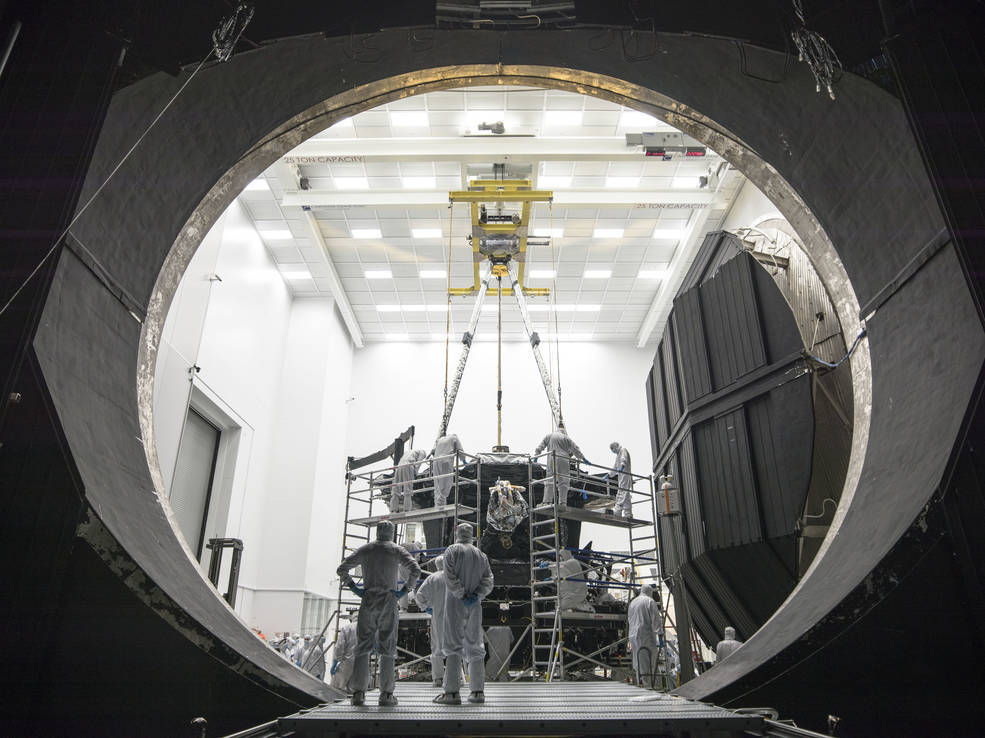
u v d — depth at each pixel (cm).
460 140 2152
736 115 771
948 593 523
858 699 542
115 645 516
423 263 2853
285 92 753
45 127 488
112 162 621
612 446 1473
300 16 590
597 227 2614
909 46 550
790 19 602
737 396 1327
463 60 780
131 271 687
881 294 698
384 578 693
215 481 2339
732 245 1416
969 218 506
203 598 618
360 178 2408
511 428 3225
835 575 610
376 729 530
